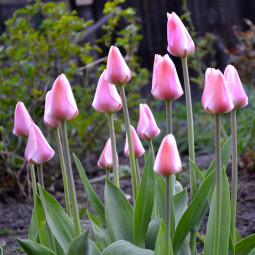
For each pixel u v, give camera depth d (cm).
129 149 278
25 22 675
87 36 1005
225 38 1235
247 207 566
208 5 1233
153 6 1240
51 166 718
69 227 264
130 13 709
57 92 239
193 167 275
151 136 288
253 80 884
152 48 1245
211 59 1217
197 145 846
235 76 255
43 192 260
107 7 699
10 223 545
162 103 1130
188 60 827
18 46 674
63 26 672
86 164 785
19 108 274
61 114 241
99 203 288
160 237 234
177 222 277
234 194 267
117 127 732
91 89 788
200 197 254
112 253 242
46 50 680
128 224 275
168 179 226
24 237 500
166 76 252
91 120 693
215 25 1234
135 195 282
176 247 260
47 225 270
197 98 1229
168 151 219
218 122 236
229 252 261
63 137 247
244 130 760
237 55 911
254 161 686
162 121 998
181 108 1116
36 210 269
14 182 649
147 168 265
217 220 241
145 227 268
